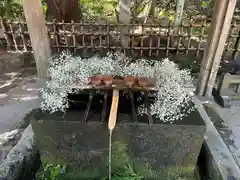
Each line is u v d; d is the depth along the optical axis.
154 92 1.51
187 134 1.36
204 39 3.94
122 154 1.48
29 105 2.38
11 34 3.67
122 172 1.52
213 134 1.75
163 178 1.58
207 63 2.30
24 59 3.49
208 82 2.39
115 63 1.64
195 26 3.46
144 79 1.45
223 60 3.43
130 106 1.49
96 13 4.83
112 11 4.67
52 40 3.67
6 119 2.15
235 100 2.42
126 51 3.56
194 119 1.38
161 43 3.84
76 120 1.34
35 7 2.31
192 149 1.43
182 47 3.62
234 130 2.02
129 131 1.36
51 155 1.51
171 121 1.36
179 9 3.71
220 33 2.12
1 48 3.85
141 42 3.52
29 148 1.66
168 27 3.47
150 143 1.42
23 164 1.57
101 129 1.36
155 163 1.52
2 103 2.42
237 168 1.45
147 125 1.33
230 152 1.69
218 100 2.46
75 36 3.53
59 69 1.55
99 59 1.68
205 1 4.89
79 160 1.51
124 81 1.45
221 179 1.40
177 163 1.51
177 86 1.46
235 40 3.71
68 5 3.89
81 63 1.59
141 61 1.70
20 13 4.26
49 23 3.37
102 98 1.54
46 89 1.55
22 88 2.74
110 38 3.76
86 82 1.46
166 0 4.86
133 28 3.46
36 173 1.65
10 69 3.24
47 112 1.42
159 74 1.51
